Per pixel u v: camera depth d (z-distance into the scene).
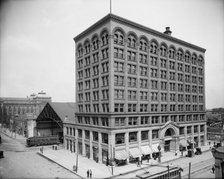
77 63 58.97
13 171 38.72
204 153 56.41
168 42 57.84
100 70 48.44
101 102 47.84
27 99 132.00
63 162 45.94
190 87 64.88
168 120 56.44
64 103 79.38
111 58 44.69
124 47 47.31
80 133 55.47
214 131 86.19
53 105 74.44
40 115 82.19
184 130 60.66
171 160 47.69
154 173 31.95
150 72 52.72
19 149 63.12
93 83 51.66
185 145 57.16
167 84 57.00
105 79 47.25
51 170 40.16
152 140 51.50
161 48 56.19
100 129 46.28
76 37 58.50
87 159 49.22
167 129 56.62
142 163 45.25
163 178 31.97
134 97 49.12
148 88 51.91
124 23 47.44
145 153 47.75
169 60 58.09
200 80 69.50
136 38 49.81
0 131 113.50
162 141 53.31
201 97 69.56
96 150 47.97
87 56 54.16
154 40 54.03
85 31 54.09
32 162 46.53
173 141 56.62
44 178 34.97
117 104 45.75
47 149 62.59
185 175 36.22
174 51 59.81
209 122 102.88
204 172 38.16
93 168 41.38
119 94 46.19
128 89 47.62
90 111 52.38
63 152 57.72
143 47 51.53
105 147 44.69
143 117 50.47
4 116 129.62
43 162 46.75
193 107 65.94
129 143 46.34
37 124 83.56
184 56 63.00
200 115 68.25
